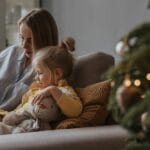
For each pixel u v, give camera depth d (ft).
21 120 5.10
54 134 4.29
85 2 10.06
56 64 5.20
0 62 6.36
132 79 2.79
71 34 10.57
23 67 6.17
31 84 5.76
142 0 8.31
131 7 8.66
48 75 5.20
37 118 4.98
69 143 4.03
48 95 4.93
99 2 9.61
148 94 2.60
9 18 10.44
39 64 5.21
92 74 5.45
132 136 2.91
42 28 5.88
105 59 5.52
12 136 4.34
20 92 5.92
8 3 10.50
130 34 2.78
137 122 2.72
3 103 5.97
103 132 4.28
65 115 4.96
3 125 4.92
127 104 2.72
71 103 4.84
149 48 2.53
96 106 4.91
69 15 10.57
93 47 9.88
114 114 2.99
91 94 5.00
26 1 10.80
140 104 2.59
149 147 2.74
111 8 9.25
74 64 5.65
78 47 10.38
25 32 5.89
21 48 6.31
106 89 4.96
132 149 2.80
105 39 9.47
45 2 11.18
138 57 2.56
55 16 10.96
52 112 4.91
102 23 9.55
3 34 10.29
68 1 10.57
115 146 4.11
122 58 2.73
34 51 5.87
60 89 5.00
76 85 5.49
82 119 4.85
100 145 4.09
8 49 6.47
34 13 5.93
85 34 10.12
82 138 4.10
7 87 6.08
